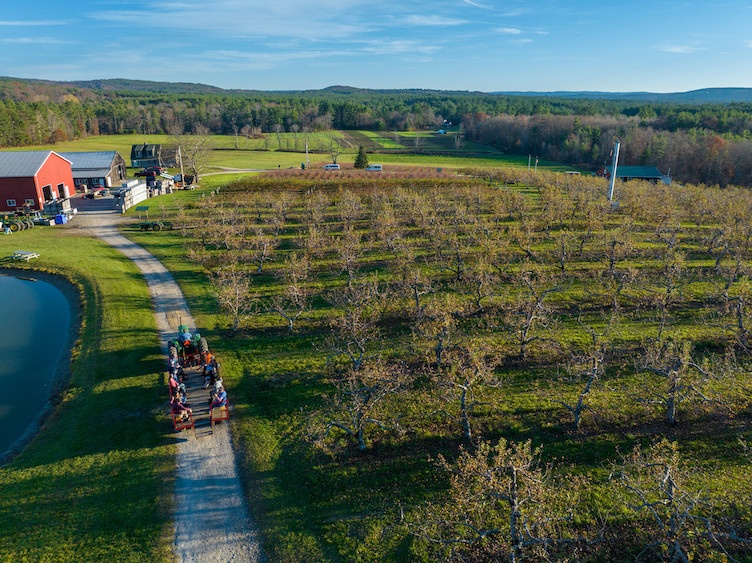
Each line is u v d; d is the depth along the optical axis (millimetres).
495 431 28109
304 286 49531
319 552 21109
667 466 19453
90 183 100312
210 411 29469
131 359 36594
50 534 22141
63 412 31312
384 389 28516
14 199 79125
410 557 20578
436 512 22375
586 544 20688
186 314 44250
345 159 161750
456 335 38906
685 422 28328
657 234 58156
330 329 40906
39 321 45062
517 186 106188
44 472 25875
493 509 22016
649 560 20000
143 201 88062
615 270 47469
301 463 26312
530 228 59594
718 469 24781
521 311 38375
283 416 30266
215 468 26172
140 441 28125
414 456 26375
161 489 24703
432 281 49625
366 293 40562
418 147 195375
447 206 76938
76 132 193250
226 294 40625
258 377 34438
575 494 22719
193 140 135375
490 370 29234
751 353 34562
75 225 73438
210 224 64938
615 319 40812
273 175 113438
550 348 36438
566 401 30469
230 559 20984
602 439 27172
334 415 29938
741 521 21562
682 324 39969
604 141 160875
